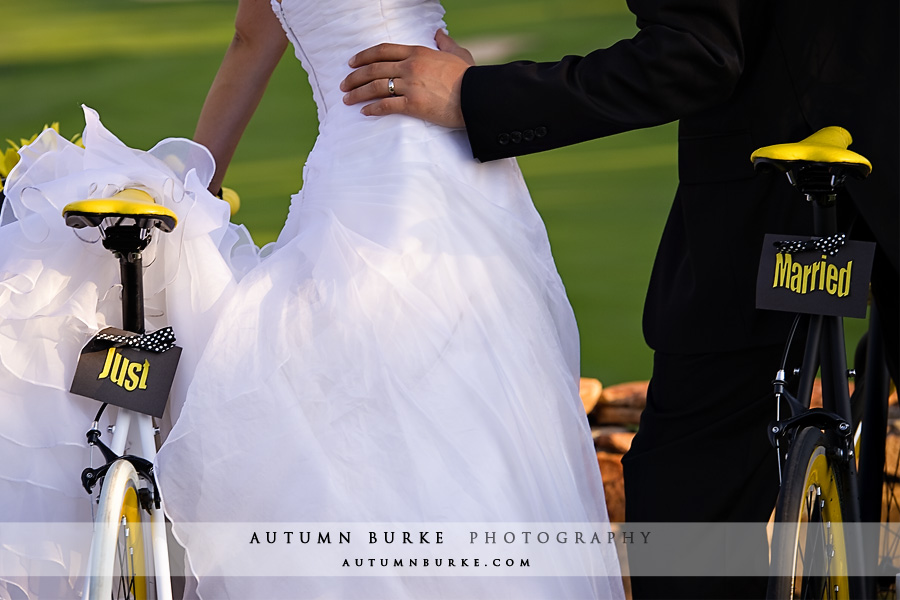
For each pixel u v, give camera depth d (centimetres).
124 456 402
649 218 1816
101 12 3066
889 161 463
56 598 427
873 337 524
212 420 411
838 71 474
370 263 438
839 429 417
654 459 552
